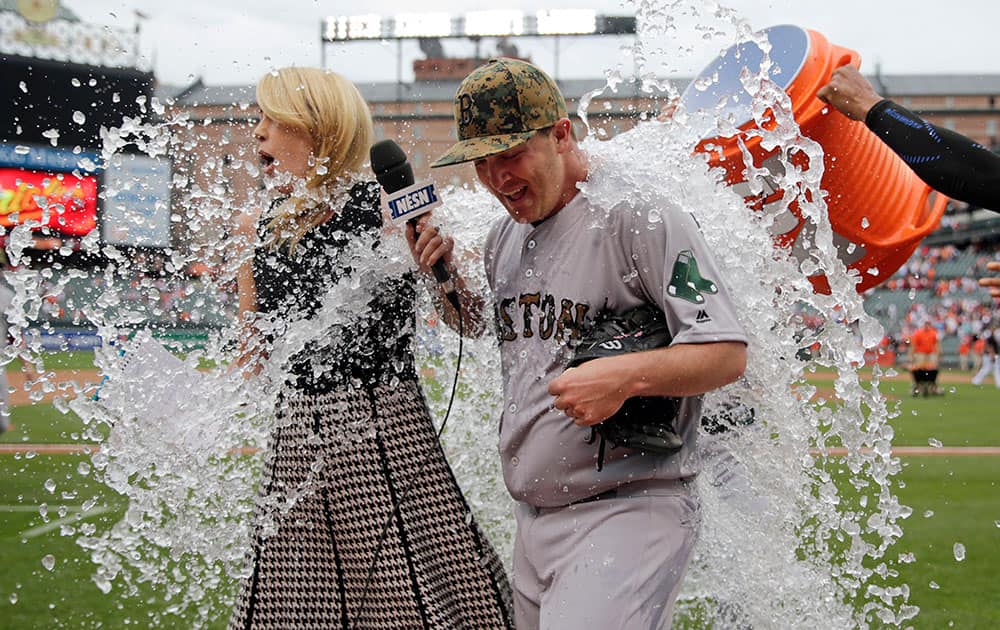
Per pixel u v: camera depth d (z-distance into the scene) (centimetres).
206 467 249
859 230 285
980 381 2314
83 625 351
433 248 225
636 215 196
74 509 574
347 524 222
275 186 230
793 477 261
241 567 238
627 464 200
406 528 221
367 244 229
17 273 258
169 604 368
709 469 262
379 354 225
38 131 2327
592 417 185
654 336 194
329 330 223
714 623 276
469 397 278
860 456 263
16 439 977
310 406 223
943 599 405
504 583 231
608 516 201
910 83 4666
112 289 258
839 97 254
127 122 259
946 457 966
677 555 201
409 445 225
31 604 377
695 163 234
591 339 195
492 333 248
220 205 248
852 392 258
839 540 327
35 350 261
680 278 190
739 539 263
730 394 252
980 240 3791
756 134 252
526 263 210
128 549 253
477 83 193
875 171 284
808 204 258
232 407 246
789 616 264
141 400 250
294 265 229
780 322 258
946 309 3272
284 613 224
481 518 279
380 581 219
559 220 204
